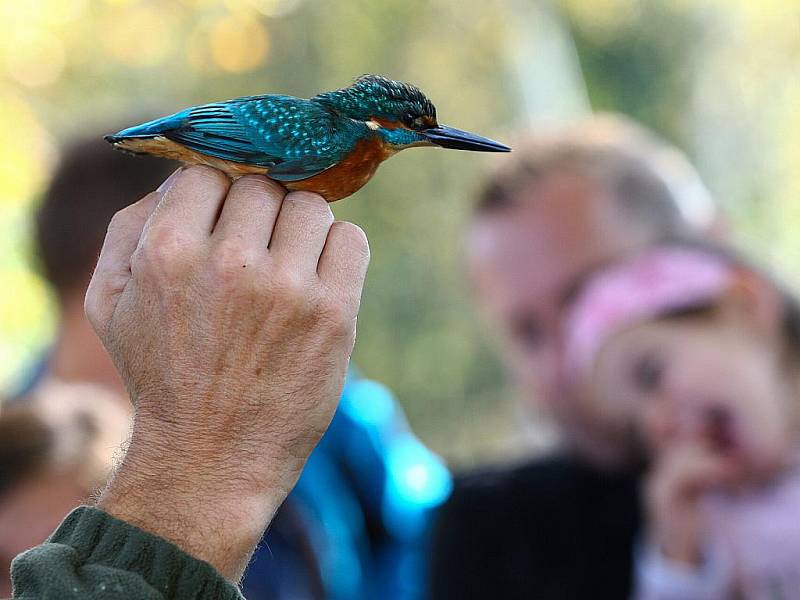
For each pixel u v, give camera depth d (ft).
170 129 16.79
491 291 28.58
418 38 103.50
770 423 23.21
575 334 25.27
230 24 92.22
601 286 24.86
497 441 92.02
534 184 27.30
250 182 14.24
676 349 23.80
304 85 99.35
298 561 27.53
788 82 116.98
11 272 65.87
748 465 23.08
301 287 13.26
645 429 24.41
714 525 23.16
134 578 11.50
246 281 13.11
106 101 86.38
